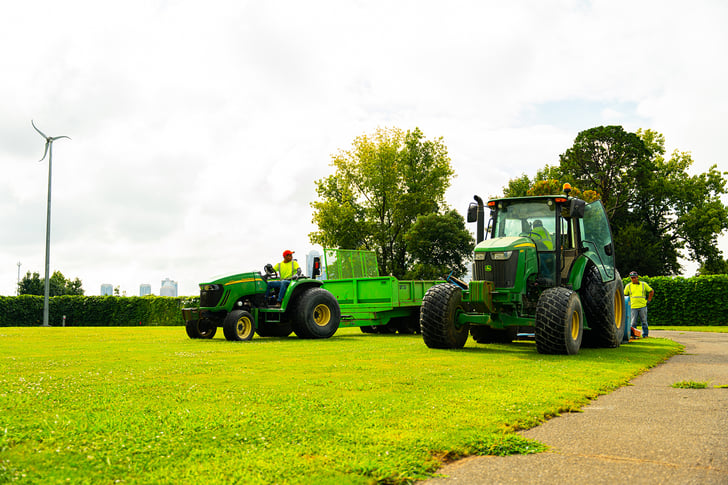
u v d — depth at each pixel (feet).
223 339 38.06
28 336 43.45
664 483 8.38
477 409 12.95
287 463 8.88
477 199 31.45
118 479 8.13
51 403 13.52
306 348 29.63
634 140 137.08
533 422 12.02
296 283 37.93
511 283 27.30
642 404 14.39
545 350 26.21
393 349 28.86
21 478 8.10
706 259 147.95
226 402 13.75
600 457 9.67
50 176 101.86
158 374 18.99
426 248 131.13
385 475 8.40
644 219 148.66
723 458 9.62
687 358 26.48
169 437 10.36
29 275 202.08
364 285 44.47
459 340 29.43
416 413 12.47
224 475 8.31
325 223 133.80
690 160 153.28
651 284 77.00
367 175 137.49
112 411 12.61
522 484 8.32
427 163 144.25
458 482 8.40
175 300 97.71
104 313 103.30
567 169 145.07
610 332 30.81
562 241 30.07
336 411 12.64
